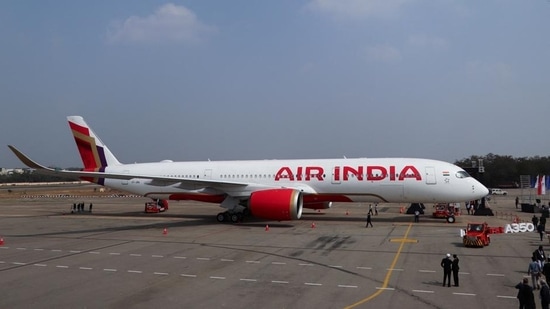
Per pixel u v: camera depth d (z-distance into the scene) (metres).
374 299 13.41
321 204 37.41
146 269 17.88
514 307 12.59
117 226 33.72
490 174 147.12
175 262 19.33
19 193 106.25
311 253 21.45
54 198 82.25
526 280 11.61
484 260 19.69
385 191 33.78
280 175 36.38
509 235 28.16
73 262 19.41
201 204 61.16
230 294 14.04
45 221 38.00
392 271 17.42
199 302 13.16
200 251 22.11
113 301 13.30
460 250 22.33
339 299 13.43
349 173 34.59
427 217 40.34
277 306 12.72
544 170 143.25
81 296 13.86
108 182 41.53
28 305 12.91
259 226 33.09
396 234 28.33
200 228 32.00
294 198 31.48
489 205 61.84
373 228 31.61
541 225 25.83
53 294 14.10
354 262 19.23
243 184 34.31
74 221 37.88
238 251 22.08
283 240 25.77
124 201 71.50
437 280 15.91
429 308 12.49
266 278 16.23
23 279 16.19
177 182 33.19
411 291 14.35
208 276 16.58
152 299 13.50
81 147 42.78
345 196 34.97
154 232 29.84
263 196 32.03
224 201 35.78
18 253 21.73
